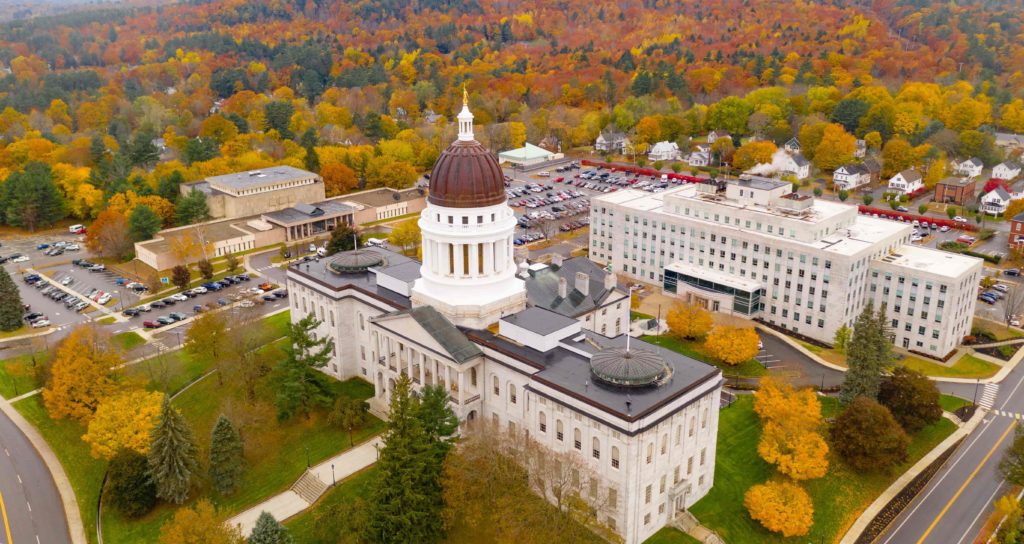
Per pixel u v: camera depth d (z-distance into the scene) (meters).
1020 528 103.62
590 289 148.50
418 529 102.00
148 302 192.12
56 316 184.50
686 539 105.94
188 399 143.50
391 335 128.00
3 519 114.44
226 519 104.12
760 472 120.69
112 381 138.75
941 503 117.44
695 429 108.06
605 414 98.12
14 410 144.50
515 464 106.62
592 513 103.62
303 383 129.12
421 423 104.56
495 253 128.25
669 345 162.00
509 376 115.25
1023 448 114.56
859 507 116.44
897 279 162.50
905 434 121.75
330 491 115.38
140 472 114.19
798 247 166.25
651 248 197.88
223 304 187.62
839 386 145.62
